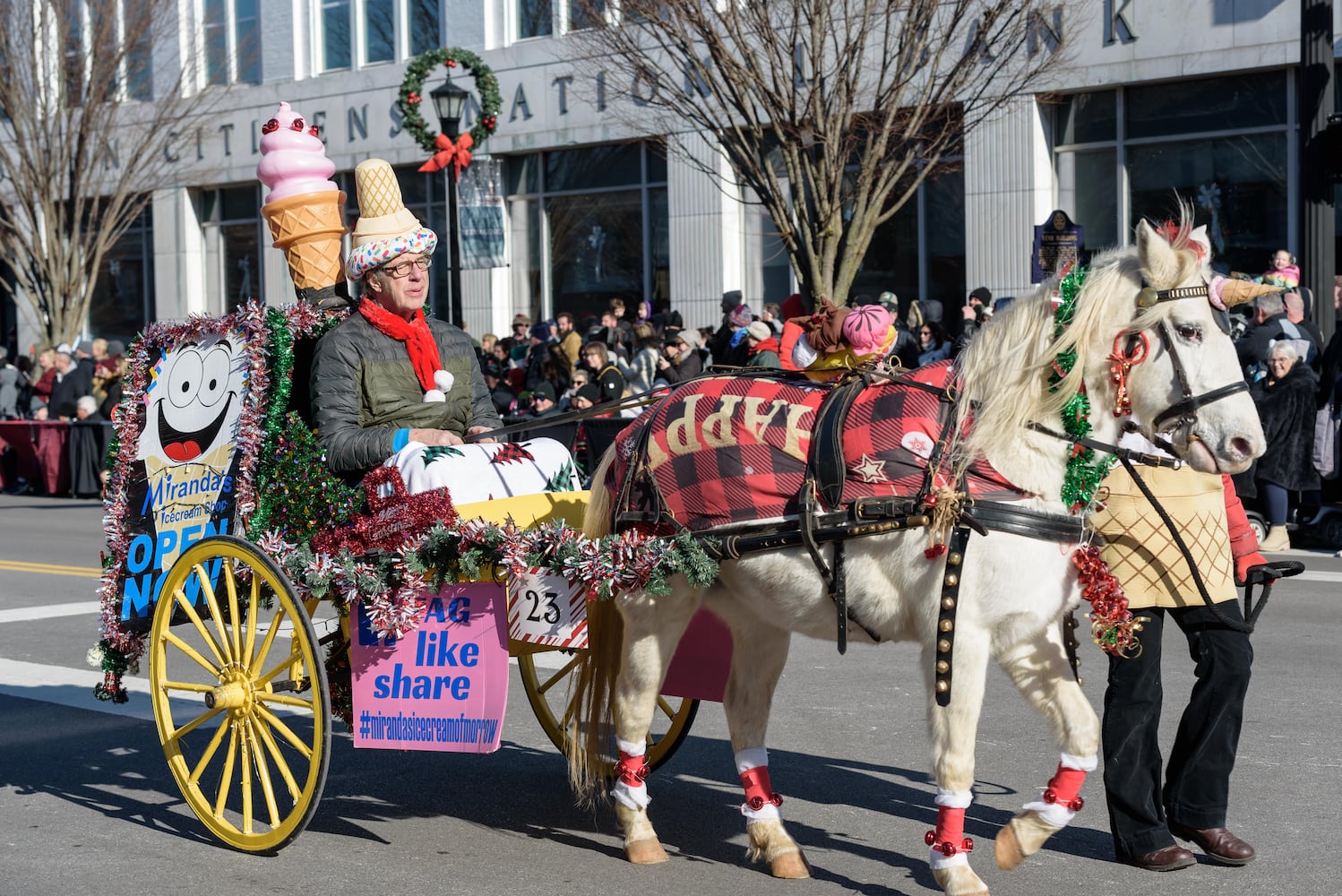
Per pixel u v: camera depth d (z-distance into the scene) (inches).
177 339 231.8
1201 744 193.9
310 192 239.9
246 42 1004.6
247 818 209.0
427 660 199.6
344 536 204.7
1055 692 176.7
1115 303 171.8
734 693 201.3
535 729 277.4
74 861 205.2
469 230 639.1
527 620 201.3
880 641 183.3
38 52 937.5
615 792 202.7
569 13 721.0
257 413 217.3
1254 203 635.5
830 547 178.9
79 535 598.2
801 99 539.2
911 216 726.5
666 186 829.8
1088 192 679.1
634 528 195.3
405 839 213.6
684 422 191.6
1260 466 456.1
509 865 200.8
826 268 544.1
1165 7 637.9
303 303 225.3
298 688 216.4
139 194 1014.4
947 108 570.3
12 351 1171.9
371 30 948.6
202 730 279.9
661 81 597.9
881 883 190.4
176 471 228.1
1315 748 243.8
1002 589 169.2
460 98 603.8
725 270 790.5
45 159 948.6
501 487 211.6
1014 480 171.5
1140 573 191.0
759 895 186.7
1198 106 645.9
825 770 243.4
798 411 184.1
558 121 848.3
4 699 306.7
